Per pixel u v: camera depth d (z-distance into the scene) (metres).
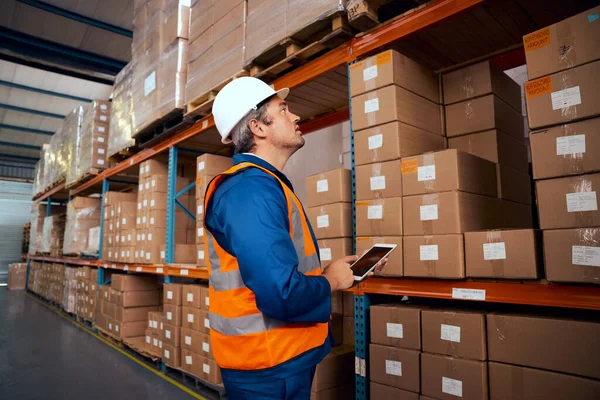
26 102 12.06
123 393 3.58
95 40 8.70
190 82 3.61
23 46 8.49
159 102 4.07
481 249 1.77
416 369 1.93
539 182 1.60
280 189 1.13
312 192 2.62
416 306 2.10
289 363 1.09
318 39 2.57
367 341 2.24
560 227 1.53
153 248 4.52
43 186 10.28
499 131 2.35
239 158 1.25
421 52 2.58
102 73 9.51
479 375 1.71
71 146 7.85
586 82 1.48
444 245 1.87
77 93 11.54
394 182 2.08
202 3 3.54
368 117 2.21
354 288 2.30
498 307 2.03
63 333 6.22
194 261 4.47
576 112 1.50
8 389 3.71
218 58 3.22
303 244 1.17
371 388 2.11
